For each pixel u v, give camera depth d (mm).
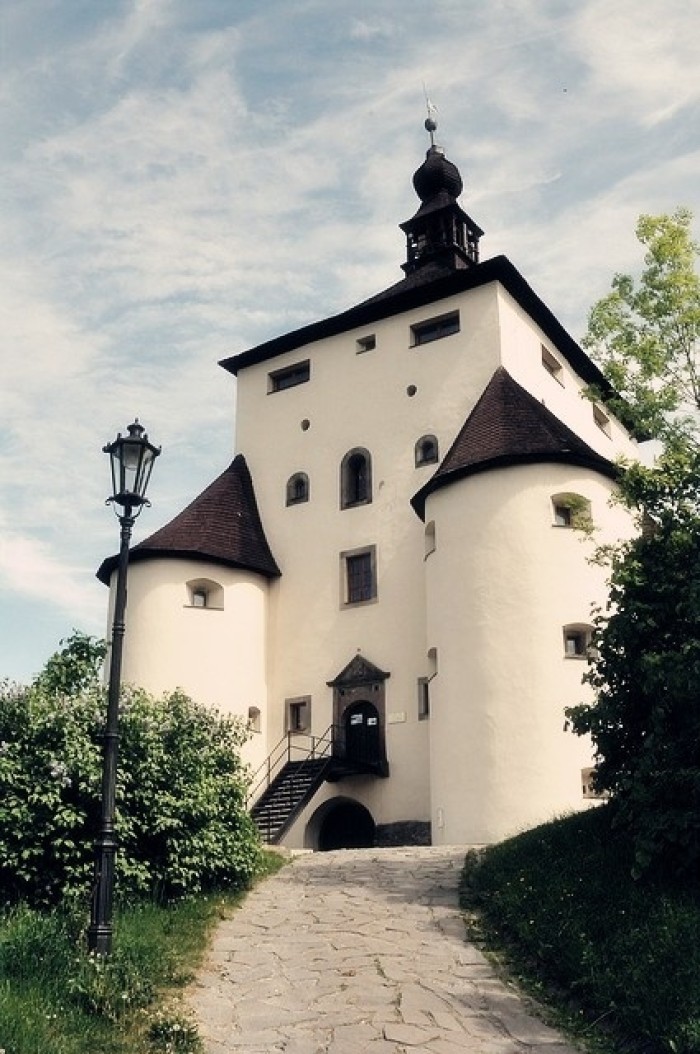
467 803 21406
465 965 10531
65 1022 7891
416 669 26203
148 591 27078
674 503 13266
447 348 28625
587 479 23469
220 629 27469
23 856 11500
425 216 34688
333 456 29844
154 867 12734
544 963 10367
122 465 10992
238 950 10977
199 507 29375
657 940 9812
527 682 21641
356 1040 8344
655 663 11531
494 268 28109
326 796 26375
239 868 13969
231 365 33188
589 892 11508
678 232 19266
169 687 26203
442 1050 8219
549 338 31250
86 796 12195
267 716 28156
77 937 9883
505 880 13031
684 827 10969
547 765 21062
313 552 29188
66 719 12750
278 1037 8375
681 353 19172
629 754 12586
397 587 27328
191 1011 8867
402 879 14586
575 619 22188
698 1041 7941
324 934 11672
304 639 28438
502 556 22672
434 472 27562
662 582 12531
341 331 31062
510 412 24984
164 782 13281
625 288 19484
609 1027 8859
